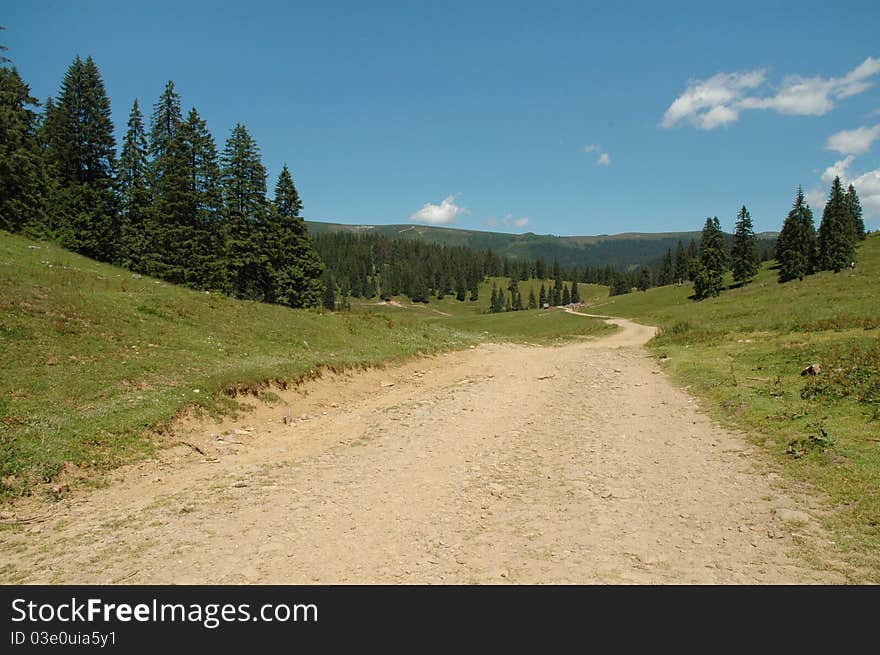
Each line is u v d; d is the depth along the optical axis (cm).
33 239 3338
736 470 945
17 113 3653
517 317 10006
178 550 672
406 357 2636
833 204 8394
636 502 822
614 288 18712
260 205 4631
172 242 4028
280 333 2433
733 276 10538
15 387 1201
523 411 1559
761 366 1891
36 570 626
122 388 1365
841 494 784
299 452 1180
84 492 902
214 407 1380
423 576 600
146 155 4359
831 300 4731
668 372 2159
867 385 1305
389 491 899
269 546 680
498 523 754
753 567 598
